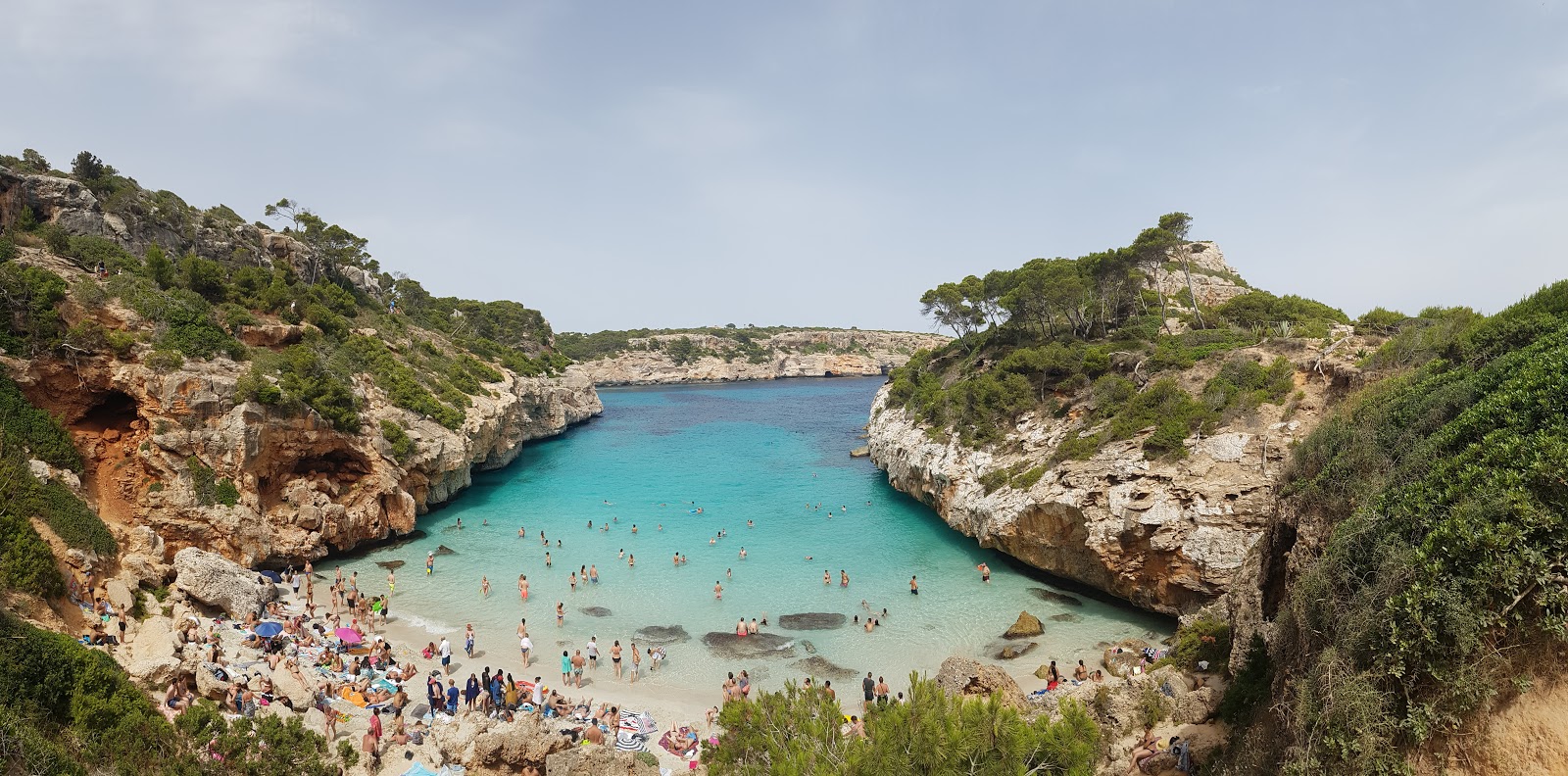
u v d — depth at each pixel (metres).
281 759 19.25
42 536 27.77
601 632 34.78
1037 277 63.12
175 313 40.62
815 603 38.41
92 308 37.56
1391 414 19.77
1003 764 11.85
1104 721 22.86
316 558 42.34
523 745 21.88
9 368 33.38
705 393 171.88
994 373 54.19
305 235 84.00
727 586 40.91
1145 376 44.31
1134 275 64.94
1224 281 80.25
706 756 15.09
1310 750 13.30
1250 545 30.75
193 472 37.31
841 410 133.75
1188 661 26.27
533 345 133.88
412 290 112.56
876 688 27.95
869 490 65.38
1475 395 17.16
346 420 45.59
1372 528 15.20
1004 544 42.75
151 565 31.98
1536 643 11.80
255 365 42.22
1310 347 40.50
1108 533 35.19
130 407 38.69
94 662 20.19
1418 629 12.62
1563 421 13.41
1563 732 10.90
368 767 21.70
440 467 55.22
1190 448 35.31
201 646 27.38
